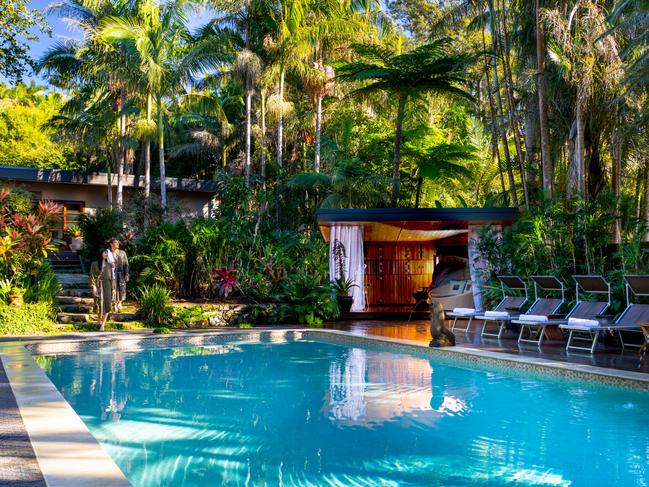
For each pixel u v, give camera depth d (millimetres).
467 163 27406
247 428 5457
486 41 27016
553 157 17141
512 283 12195
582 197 13102
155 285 15242
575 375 7512
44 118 41844
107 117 26828
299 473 4168
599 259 12227
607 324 9070
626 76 13703
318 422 5668
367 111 29281
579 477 4047
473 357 9039
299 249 19250
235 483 3938
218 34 26500
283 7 24703
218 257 16891
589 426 5449
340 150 26531
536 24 14969
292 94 28859
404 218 15523
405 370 8703
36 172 24391
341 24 25141
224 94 34125
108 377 8195
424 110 23328
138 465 4352
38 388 6180
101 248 19609
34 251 13469
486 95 20500
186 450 4750
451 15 19750
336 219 15938
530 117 18344
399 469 4254
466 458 4500
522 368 8250
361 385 7539
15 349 9758
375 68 20453
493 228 15406
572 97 15594
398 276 20734
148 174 25766
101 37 24250
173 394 7016
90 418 5828
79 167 35812
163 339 11836
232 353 10719
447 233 19094
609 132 15023
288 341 12594
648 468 4238
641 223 13203
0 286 12664
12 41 15750
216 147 32969
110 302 13172
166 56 25344
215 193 28516
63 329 12914
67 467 3436
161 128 24812
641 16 12938
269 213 25094
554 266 12398
